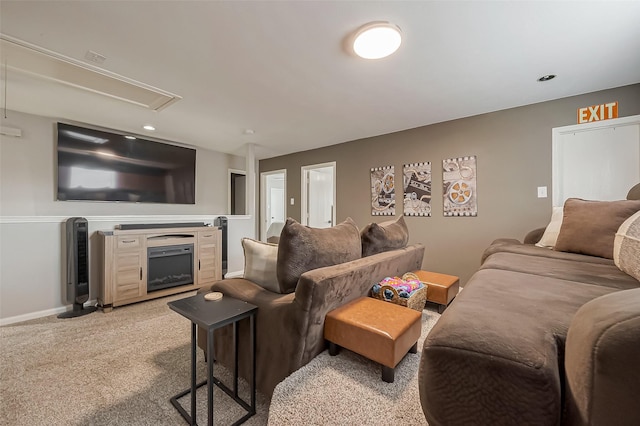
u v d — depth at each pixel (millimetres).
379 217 4125
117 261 2910
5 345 2074
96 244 3072
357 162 4375
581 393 415
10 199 3158
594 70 2244
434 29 1732
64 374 1696
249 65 2158
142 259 3098
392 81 2430
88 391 1539
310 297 1256
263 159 5926
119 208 3977
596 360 383
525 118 2975
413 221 3773
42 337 2211
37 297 2697
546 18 1632
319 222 5539
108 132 3740
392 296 1731
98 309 2865
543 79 2398
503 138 3104
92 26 1695
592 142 2668
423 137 3686
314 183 5434
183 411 1372
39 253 2723
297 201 5285
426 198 3656
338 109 3092
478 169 3262
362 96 2744
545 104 2869
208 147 4930
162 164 4277
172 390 1550
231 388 1557
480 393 511
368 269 1677
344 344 1358
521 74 2309
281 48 1935
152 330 2336
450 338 575
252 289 1581
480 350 527
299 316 1275
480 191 3248
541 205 2887
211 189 5117
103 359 1869
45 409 1399
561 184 2799
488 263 1662
